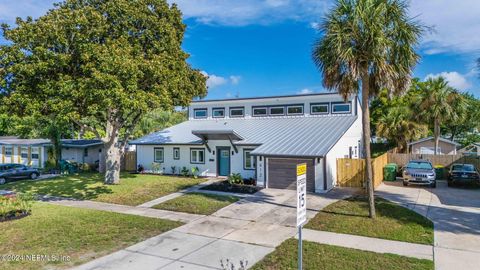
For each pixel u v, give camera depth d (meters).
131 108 16.34
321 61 13.03
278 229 12.06
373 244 10.27
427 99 28.89
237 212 14.59
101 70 15.23
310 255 9.34
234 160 23.88
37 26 15.27
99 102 15.27
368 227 11.90
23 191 20.14
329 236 11.10
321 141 20.22
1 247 10.21
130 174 26.84
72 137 41.88
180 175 26.06
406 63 12.28
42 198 18.33
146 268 8.70
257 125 26.38
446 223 12.41
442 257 9.16
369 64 12.43
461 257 9.15
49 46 15.53
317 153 18.22
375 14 11.80
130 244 10.54
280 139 21.83
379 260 8.91
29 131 38.12
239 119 29.52
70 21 15.41
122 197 17.94
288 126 24.91
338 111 26.05
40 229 12.02
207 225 12.68
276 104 28.16
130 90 15.78
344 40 12.11
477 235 11.04
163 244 10.53
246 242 10.67
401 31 11.88
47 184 22.61
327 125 23.72
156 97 16.95
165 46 19.70
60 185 22.02
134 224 12.77
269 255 9.43
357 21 11.82
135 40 18.55
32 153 35.69
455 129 48.50
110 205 16.36
